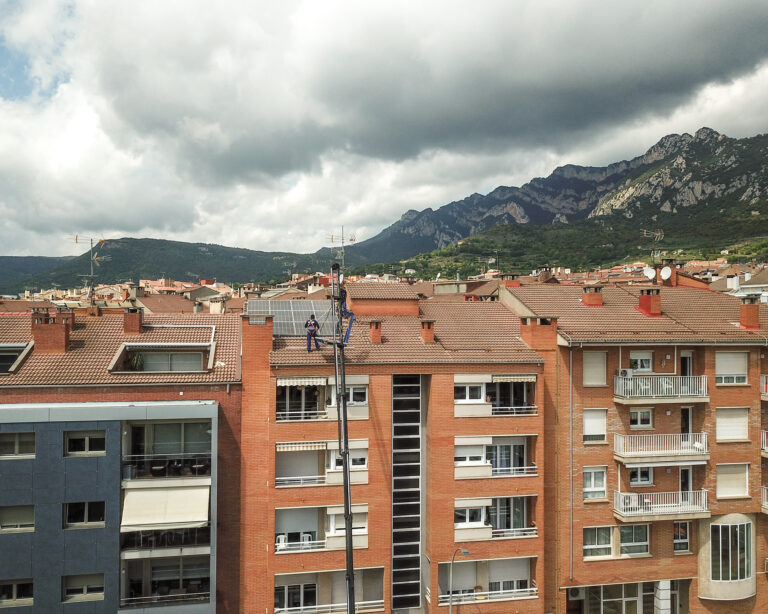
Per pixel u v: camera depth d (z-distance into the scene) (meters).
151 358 32.28
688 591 34.06
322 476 30.33
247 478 29.95
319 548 29.81
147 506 27.39
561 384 33.31
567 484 32.84
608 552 33.38
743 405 34.53
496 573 32.09
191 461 29.09
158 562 28.78
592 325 35.25
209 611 27.58
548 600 32.41
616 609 33.94
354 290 37.94
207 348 32.72
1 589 26.72
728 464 34.16
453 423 31.25
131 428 28.86
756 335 34.94
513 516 32.28
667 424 34.12
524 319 34.41
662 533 33.50
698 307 39.47
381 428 30.73
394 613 31.02
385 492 30.62
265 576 29.80
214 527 27.67
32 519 26.80
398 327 35.47
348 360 30.72
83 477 26.81
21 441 26.84
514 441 32.62
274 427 29.58
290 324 35.41
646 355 34.66
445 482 31.02
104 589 26.72
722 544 33.78
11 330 32.81
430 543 30.84
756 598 34.56
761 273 84.25
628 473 33.56
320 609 29.73
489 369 31.81
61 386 28.25
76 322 33.72
